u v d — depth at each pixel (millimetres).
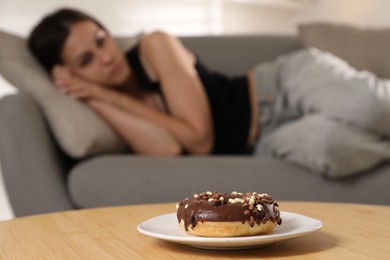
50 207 1676
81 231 888
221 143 2008
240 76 2148
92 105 1935
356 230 854
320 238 802
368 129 1677
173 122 1925
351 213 1006
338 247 746
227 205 741
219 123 2010
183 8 3379
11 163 1692
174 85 1978
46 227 933
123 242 797
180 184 1624
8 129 1696
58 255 732
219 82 2078
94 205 1645
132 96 2088
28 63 1928
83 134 1747
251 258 699
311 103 1820
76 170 1678
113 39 2139
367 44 2344
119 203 1634
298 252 724
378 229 858
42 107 1818
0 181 2877
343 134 1624
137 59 2078
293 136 1691
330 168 1569
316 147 1602
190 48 2414
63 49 1971
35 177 1682
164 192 1626
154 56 2035
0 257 736
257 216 736
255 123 2004
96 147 1773
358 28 2432
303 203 1137
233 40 2436
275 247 753
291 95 1920
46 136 1739
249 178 1615
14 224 972
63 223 964
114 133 1903
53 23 1974
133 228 898
